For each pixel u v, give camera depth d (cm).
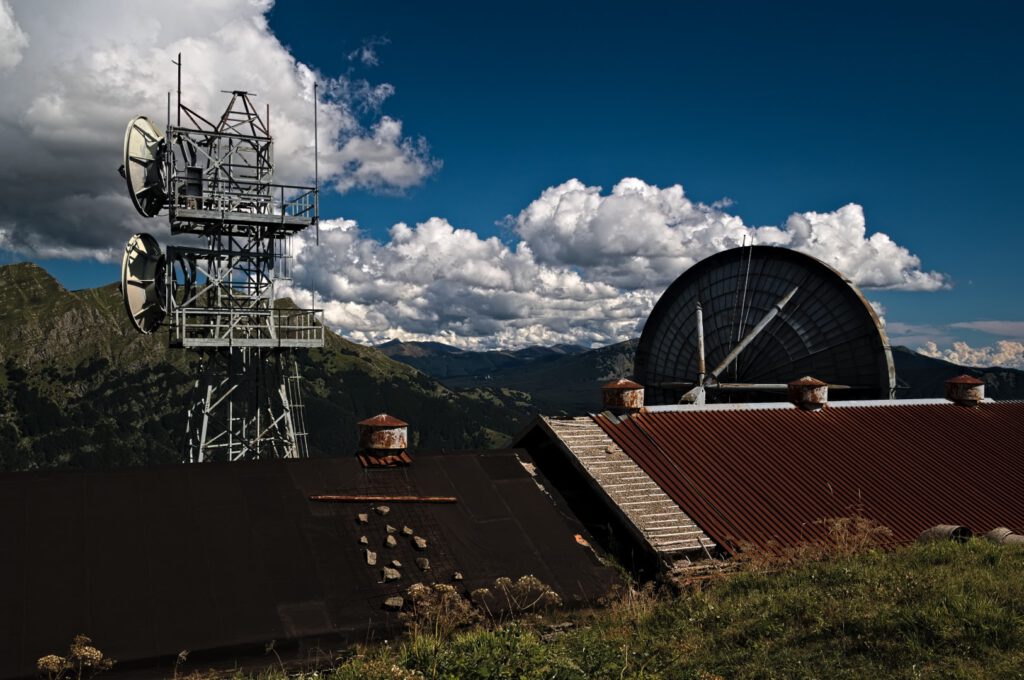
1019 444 2305
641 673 887
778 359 3281
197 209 2792
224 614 1144
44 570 1150
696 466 1844
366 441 1603
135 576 1176
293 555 1288
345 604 1207
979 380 2547
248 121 2992
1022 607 990
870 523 1698
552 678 856
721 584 1368
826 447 2077
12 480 1303
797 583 1259
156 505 1328
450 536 1427
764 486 1814
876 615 988
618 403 2030
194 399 3030
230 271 2967
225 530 1310
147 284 2797
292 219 2902
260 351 2989
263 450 3041
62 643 1045
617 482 1703
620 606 1301
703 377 3212
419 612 1182
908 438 2222
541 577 1369
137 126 2809
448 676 855
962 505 1916
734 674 922
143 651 1057
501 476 1659
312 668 1098
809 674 887
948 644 905
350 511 1434
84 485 1330
